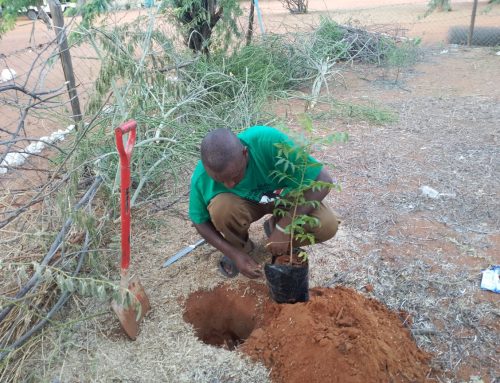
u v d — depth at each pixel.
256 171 2.39
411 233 3.16
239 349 2.34
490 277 2.70
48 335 2.42
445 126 4.93
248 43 6.73
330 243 3.04
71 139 4.32
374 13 12.87
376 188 3.75
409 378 2.12
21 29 11.73
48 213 2.98
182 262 2.96
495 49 8.09
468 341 2.33
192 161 3.78
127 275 2.30
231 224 2.54
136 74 3.59
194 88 4.62
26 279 2.59
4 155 3.29
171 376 2.22
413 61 7.64
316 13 13.23
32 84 6.61
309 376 2.10
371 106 5.68
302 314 2.31
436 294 2.62
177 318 2.56
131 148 2.10
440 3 9.62
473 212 3.37
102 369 2.27
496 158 4.14
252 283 2.76
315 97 5.54
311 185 2.13
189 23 5.64
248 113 4.81
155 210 3.52
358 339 2.13
